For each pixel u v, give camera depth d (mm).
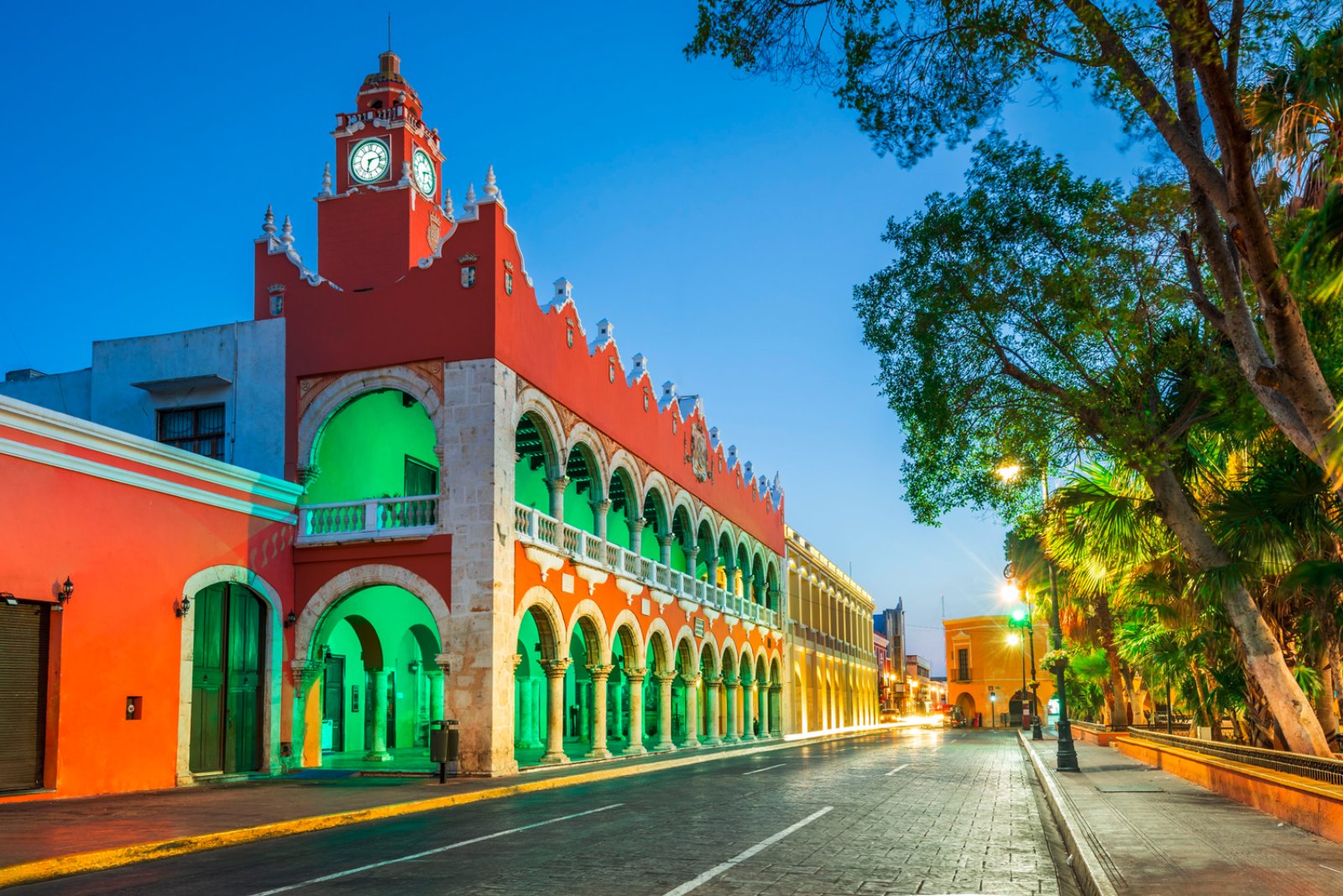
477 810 16141
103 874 10195
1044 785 19828
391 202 31016
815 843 11680
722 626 43031
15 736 17500
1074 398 16031
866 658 82750
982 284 16672
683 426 40125
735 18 11930
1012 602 32375
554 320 28359
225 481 22625
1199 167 11164
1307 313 13844
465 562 23766
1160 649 23391
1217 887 8219
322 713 29969
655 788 20078
